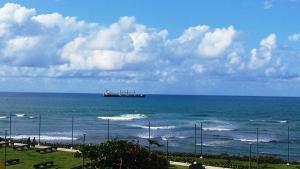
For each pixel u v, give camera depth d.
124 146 41.44
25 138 129.62
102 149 41.06
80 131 158.25
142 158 41.38
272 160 86.00
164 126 178.12
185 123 192.75
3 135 143.50
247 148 122.50
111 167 41.06
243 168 74.38
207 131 163.00
